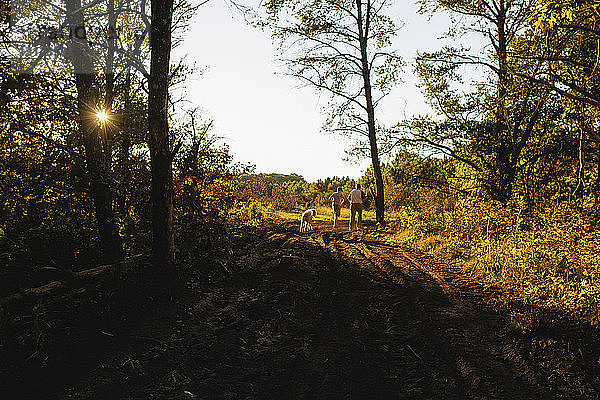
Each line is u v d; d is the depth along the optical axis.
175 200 10.05
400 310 7.57
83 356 5.36
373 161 23.42
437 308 7.63
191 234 10.18
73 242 8.52
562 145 13.40
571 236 9.02
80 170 8.55
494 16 14.66
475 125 15.65
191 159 10.52
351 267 10.71
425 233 14.83
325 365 5.41
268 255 11.93
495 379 5.06
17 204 8.26
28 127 8.63
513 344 6.01
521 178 14.02
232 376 5.16
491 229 12.96
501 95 13.88
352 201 20.16
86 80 8.93
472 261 11.09
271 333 6.46
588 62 10.21
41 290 6.73
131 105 9.83
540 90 11.10
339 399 4.61
